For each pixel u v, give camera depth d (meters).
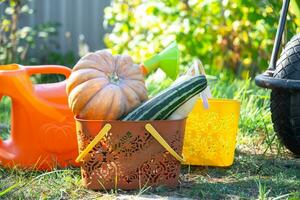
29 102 2.22
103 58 2.06
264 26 4.10
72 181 2.11
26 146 2.25
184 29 4.33
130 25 4.82
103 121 1.97
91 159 2.00
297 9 2.87
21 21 6.34
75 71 2.04
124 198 1.94
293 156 2.50
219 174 2.24
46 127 2.24
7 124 3.15
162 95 2.02
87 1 6.45
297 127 2.28
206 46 4.44
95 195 1.98
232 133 2.29
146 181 2.01
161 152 2.01
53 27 6.13
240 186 2.10
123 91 2.03
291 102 2.27
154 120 1.99
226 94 3.28
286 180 2.15
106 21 5.15
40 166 2.26
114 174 2.00
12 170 2.24
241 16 4.16
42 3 6.41
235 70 4.60
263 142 2.67
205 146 2.27
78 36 6.46
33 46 5.86
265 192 2.03
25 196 2.00
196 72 2.21
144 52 4.41
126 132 1.98
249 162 2.36
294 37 2.36
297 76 2.24
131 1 4.96
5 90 2.22
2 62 5.35
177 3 4.54
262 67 4.19
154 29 4.53
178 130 2.03
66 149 2.26
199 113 2.26
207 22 4.44
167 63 2.22
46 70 2.29
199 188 2.05
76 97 2.00
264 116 2.84
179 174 2.09
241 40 4.46
